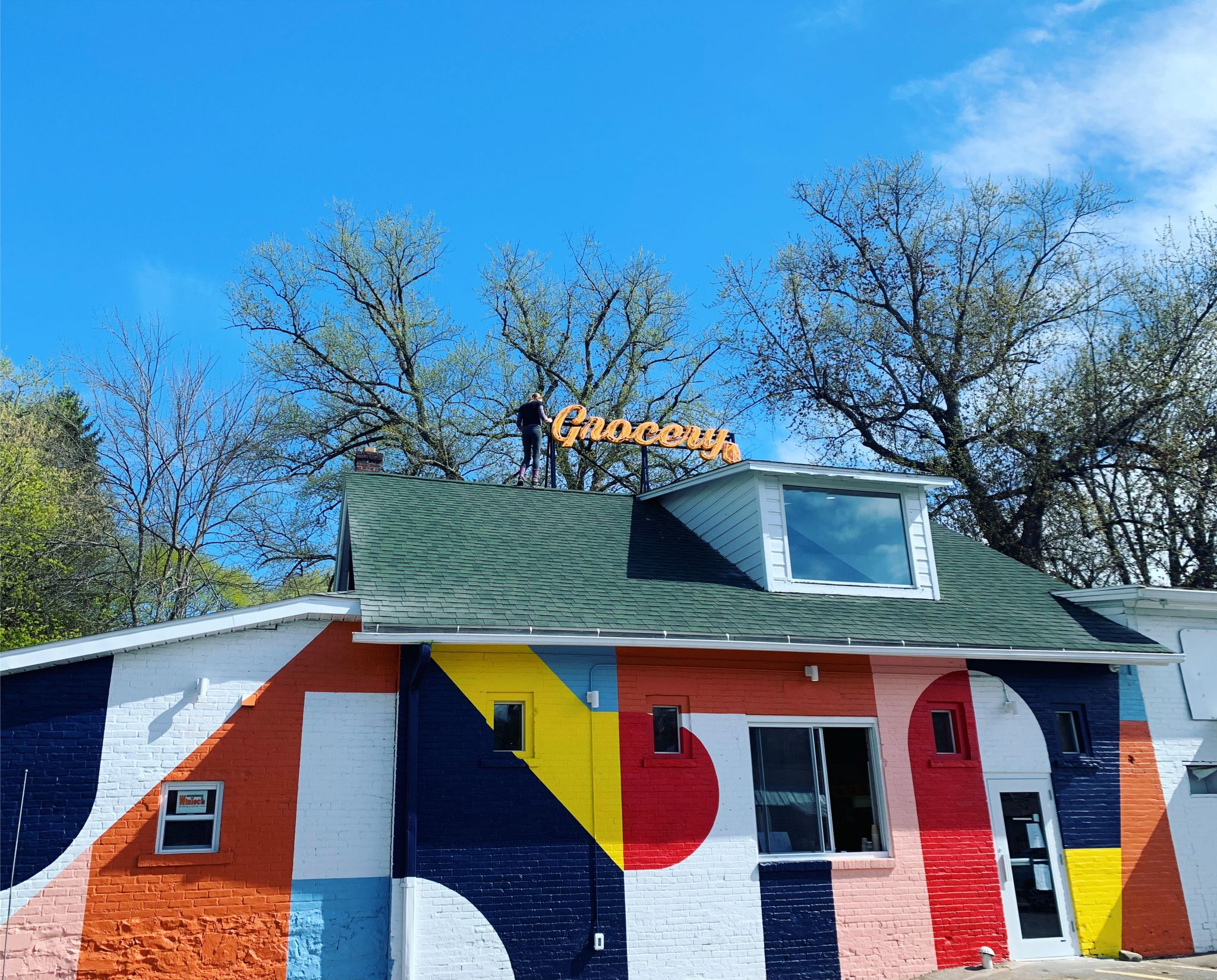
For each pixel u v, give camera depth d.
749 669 11.83
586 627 10.87
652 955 10.38
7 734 9.12
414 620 10.24
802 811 11.61
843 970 10.99
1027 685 13.03
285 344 29.78
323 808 9.87
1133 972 11.02
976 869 11.95
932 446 29.47
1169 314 26.05
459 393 30.80
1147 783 13.18
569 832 10.50
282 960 9.30
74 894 8.92
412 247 31.19
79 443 24.20
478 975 9.73
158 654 9.78
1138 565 25.88
